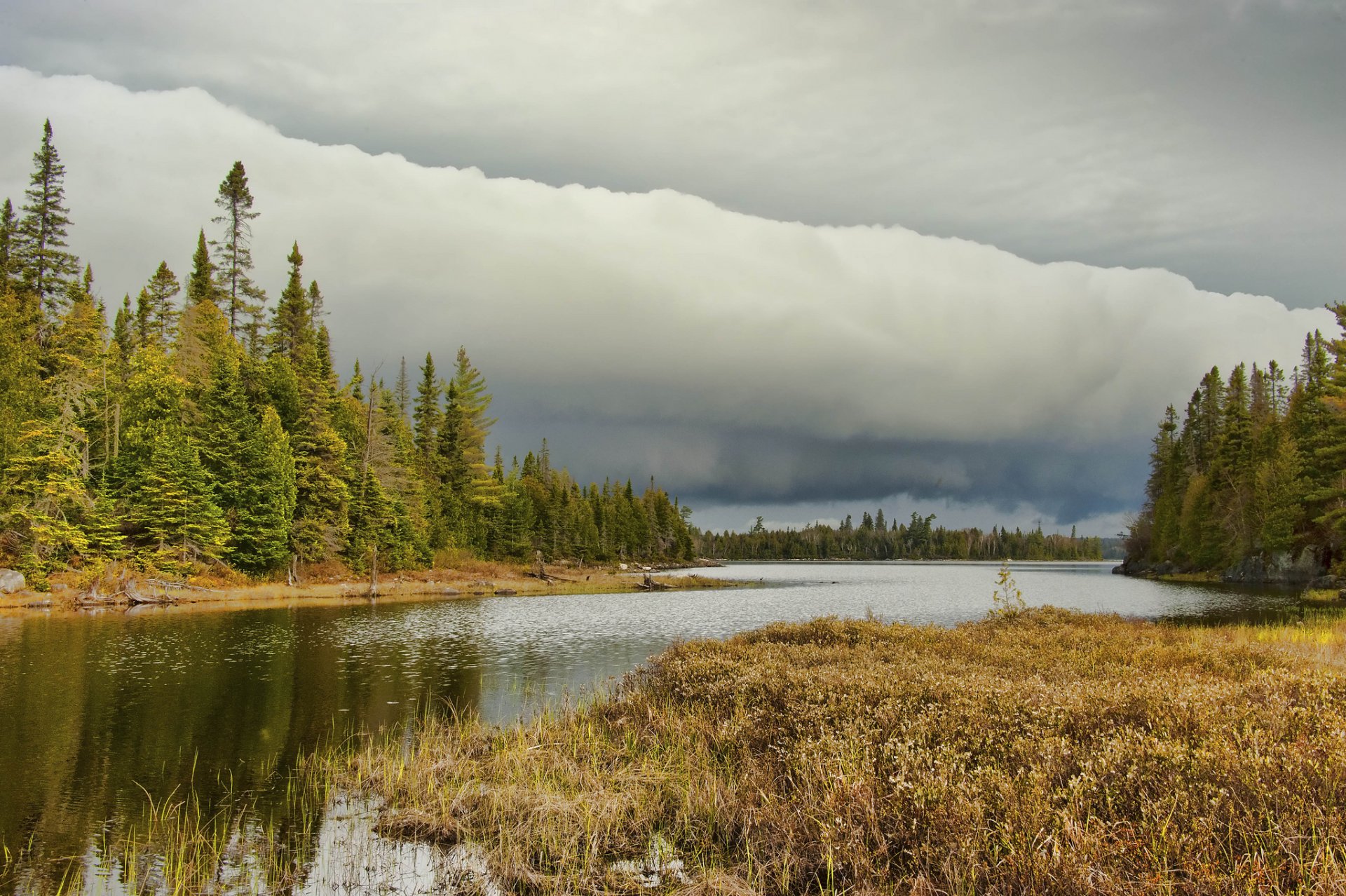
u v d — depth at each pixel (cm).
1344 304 5497
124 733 1491
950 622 3797
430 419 8962
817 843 797
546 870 827
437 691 1914
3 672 2200
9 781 1189
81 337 5941
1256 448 7788
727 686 1395
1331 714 922
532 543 10588
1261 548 7412
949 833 731
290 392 6334
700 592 6775
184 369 6369
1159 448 11088
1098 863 632
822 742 977
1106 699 1056
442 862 861
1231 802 684
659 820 944
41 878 840
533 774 1108
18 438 4678
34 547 4497
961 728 980
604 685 1942
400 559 6975
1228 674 1435
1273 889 570
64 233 6506
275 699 1812
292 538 5862
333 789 1127
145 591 4572
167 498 4975
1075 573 11981
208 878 834
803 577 10719
